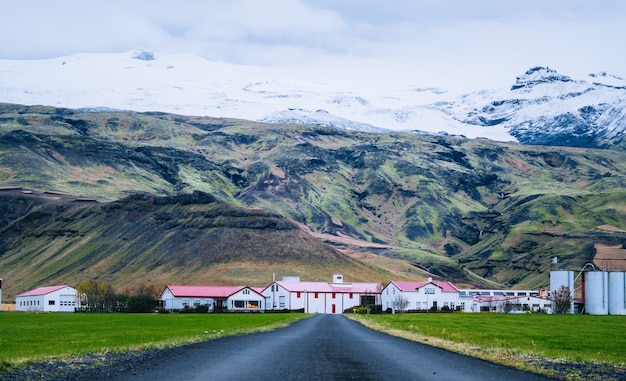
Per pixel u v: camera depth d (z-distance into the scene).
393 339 90.44
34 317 166.62
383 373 53.22
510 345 81.75
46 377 48.47
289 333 102.06
